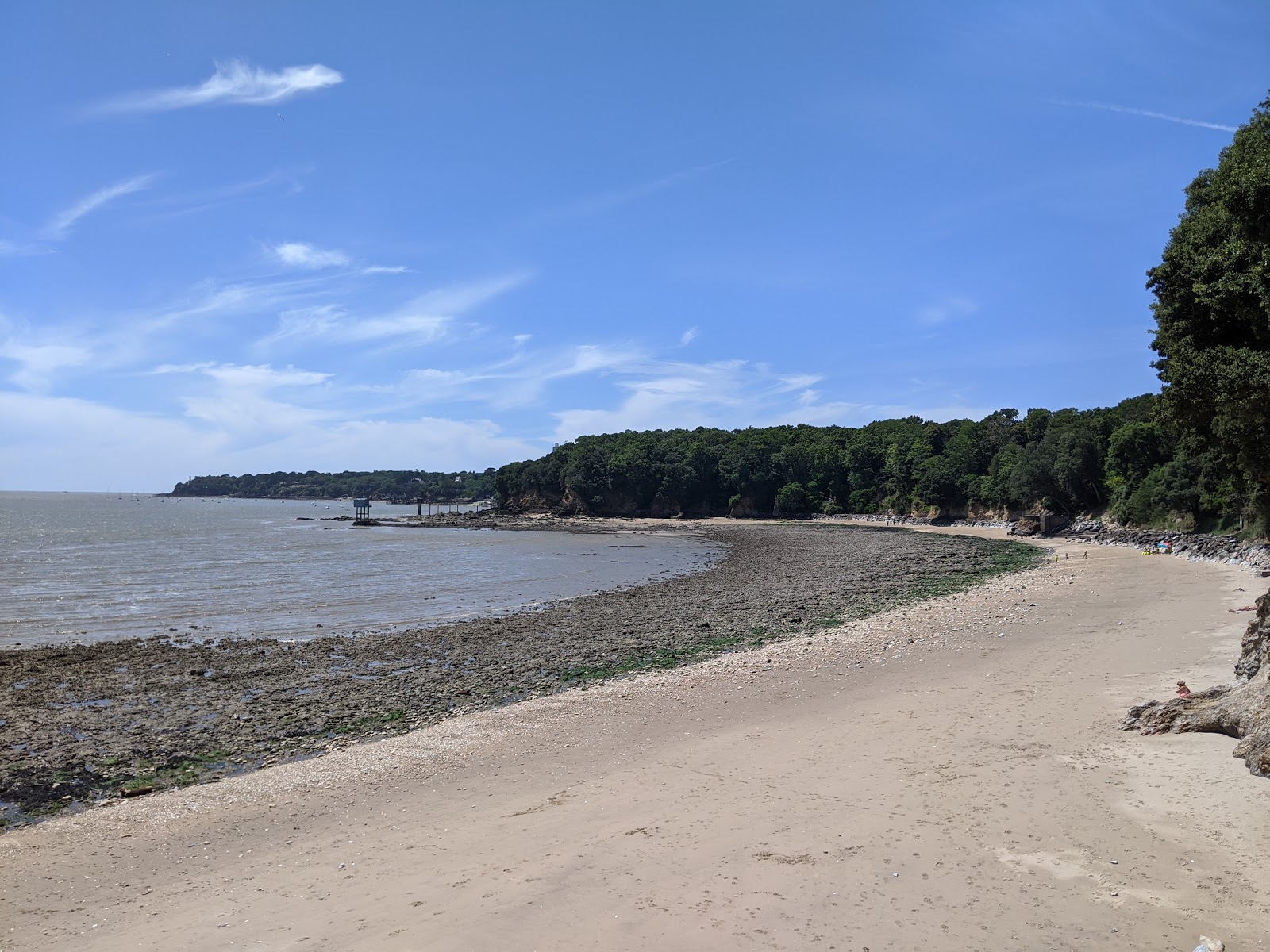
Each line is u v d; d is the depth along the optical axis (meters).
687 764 13.46
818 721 15.91
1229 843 8.95
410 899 8.70
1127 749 12.50
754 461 157.62
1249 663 15.16
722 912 7.92
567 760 14.32
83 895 9.63
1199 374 17.72
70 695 21.02
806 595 40.34
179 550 74.25
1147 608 29.52
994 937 7.30
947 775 11.80
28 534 97.12
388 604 39.72
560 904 8.29
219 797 13.21
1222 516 59.81
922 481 124.56
